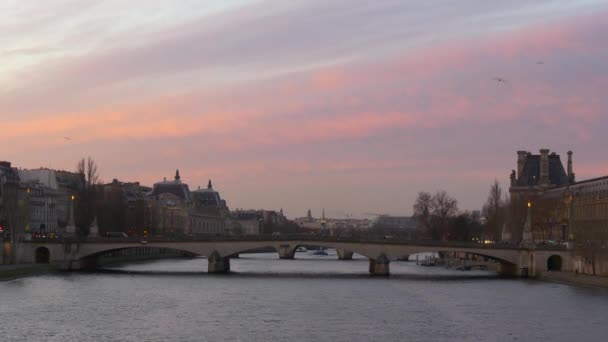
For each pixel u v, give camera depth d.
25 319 165.88
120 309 182.25
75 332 152.75
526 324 165.38
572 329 160.12
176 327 159.50
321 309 185.38
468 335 153.38
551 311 183.00
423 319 171.12
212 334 152.50
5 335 149.12
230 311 181.25
